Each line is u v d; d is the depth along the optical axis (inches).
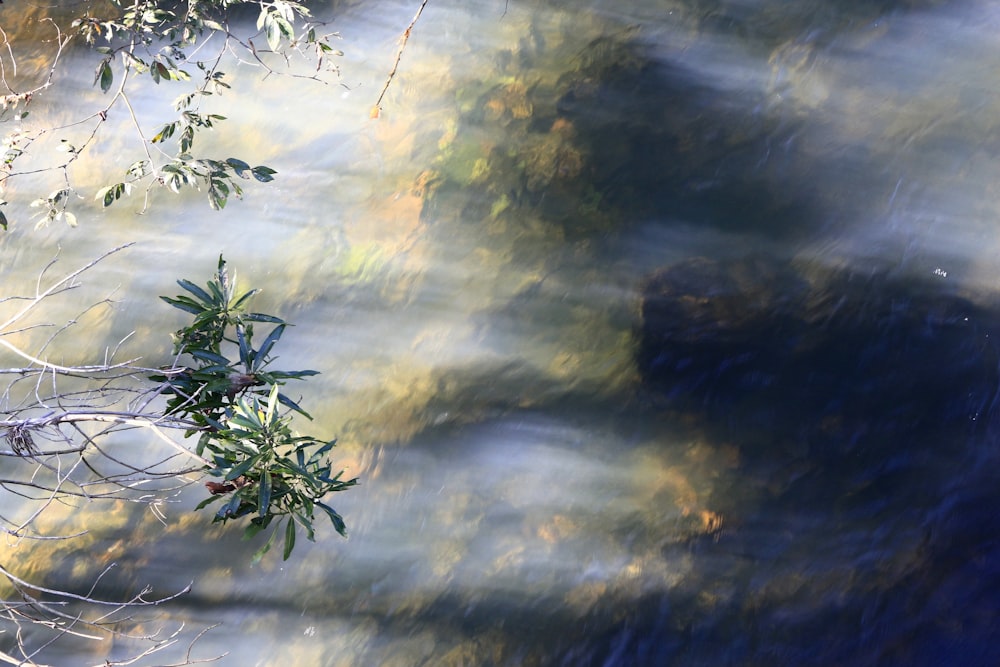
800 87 324.8
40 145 318.3
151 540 238.2
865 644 209.6
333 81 333.7
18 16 344.2
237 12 344.5
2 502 243.1
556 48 341.1
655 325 266.7
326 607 226.1
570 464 248.7
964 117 309.9
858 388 254.5
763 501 235.5
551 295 283.9
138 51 331.9
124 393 264.2
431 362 274.2
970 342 258.8
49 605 224.4
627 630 216.1
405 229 302.8
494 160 314.5
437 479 248.8
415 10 352.2
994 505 230.7
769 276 277.9
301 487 139.3
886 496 234.5
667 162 310.7
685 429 251.6
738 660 209.9
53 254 302.8
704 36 339.9
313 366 276.7
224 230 308.3
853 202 295.7
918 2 338.3
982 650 206.2
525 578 226.5
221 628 224.1
